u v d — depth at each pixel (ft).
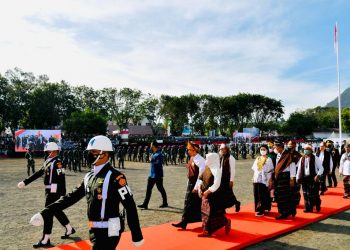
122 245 19.97
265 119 246.27
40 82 199.62
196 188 23.08
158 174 32.30
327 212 29.73
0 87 183.73
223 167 26.53
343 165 37.65
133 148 107.14
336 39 77.25
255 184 28.37
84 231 24.26
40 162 101.96
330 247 21.02
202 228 22.91
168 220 27.45
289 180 27.22
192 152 23.91
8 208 32.76
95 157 12.37
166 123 233.35
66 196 12.92
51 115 200.64
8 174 67.46
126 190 12.06
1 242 21.77
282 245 21.34
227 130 238.68
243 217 27.73
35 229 25.05
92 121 194.39
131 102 249.75
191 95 229.86
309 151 30.04
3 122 190.08
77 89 247.70
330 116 332.39
